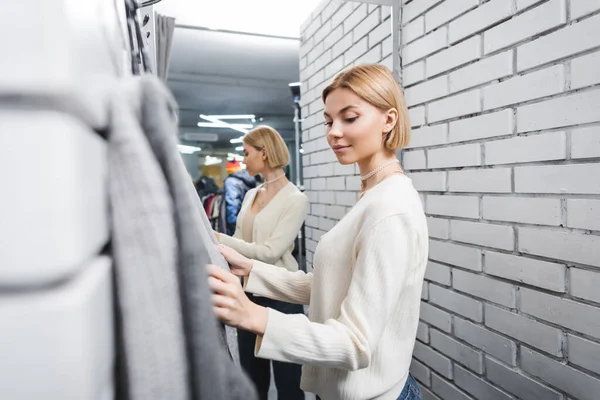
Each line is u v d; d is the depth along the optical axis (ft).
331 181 7.87
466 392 4.71
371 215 2.31
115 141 0.83
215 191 15.28
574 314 3.39
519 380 3.97
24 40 0.55
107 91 0.85
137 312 0.84
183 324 0.89
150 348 0.84
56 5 0.56
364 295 2.15
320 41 8.07
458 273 4.79
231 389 1.03
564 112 3.38
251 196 6.00
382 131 2.64
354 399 2.46
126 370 0.84
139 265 0.84
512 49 3.86
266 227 5.34
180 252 0.89
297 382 5.26
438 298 5.17
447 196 4.91
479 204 4.41
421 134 5.31
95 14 0.80
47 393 0.59
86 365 0.62
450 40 4.66
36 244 0.58
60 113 0.61
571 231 3.38
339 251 2.56
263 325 1.95
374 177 2.76
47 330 0.59
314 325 2.07
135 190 0.84
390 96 2.58
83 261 0.63
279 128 30.30
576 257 3.34
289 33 9.04
